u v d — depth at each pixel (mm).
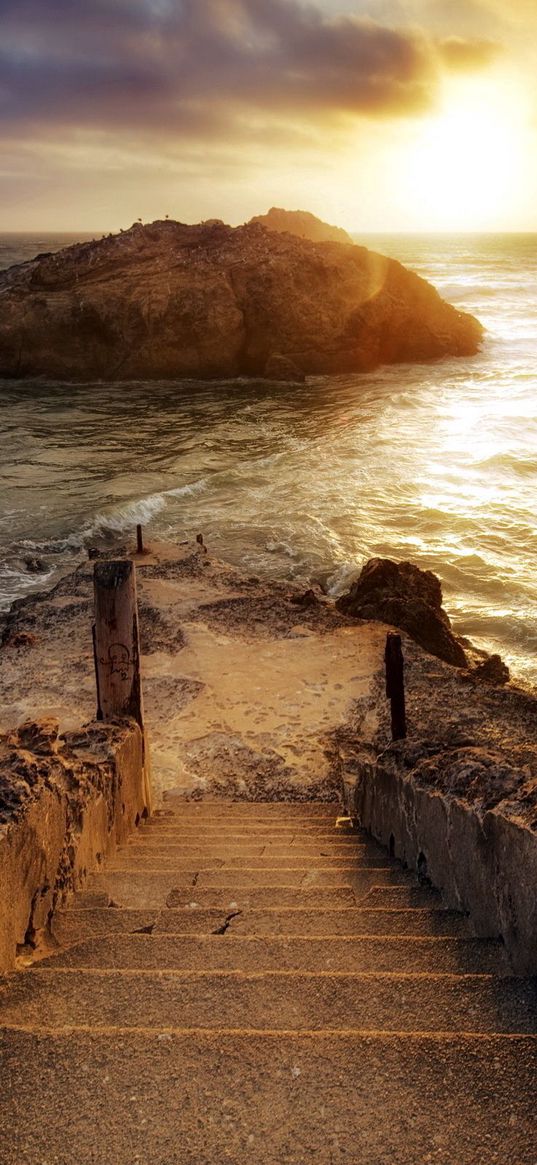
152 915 4277
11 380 48531
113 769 6277
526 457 28344
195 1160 2160
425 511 23297
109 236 55906
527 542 21000
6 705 11125
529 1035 2496
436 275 105750
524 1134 2178
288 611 14281
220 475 27031
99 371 48062
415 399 39312
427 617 14477
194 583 15594
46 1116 2305
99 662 7266
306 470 27641
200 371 47875
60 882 4527
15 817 3811
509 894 3385
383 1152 2154
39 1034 2582
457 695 11250
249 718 10805
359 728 10508
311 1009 2850
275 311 47719
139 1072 2436
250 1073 2410
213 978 3051
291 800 9086
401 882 5051
